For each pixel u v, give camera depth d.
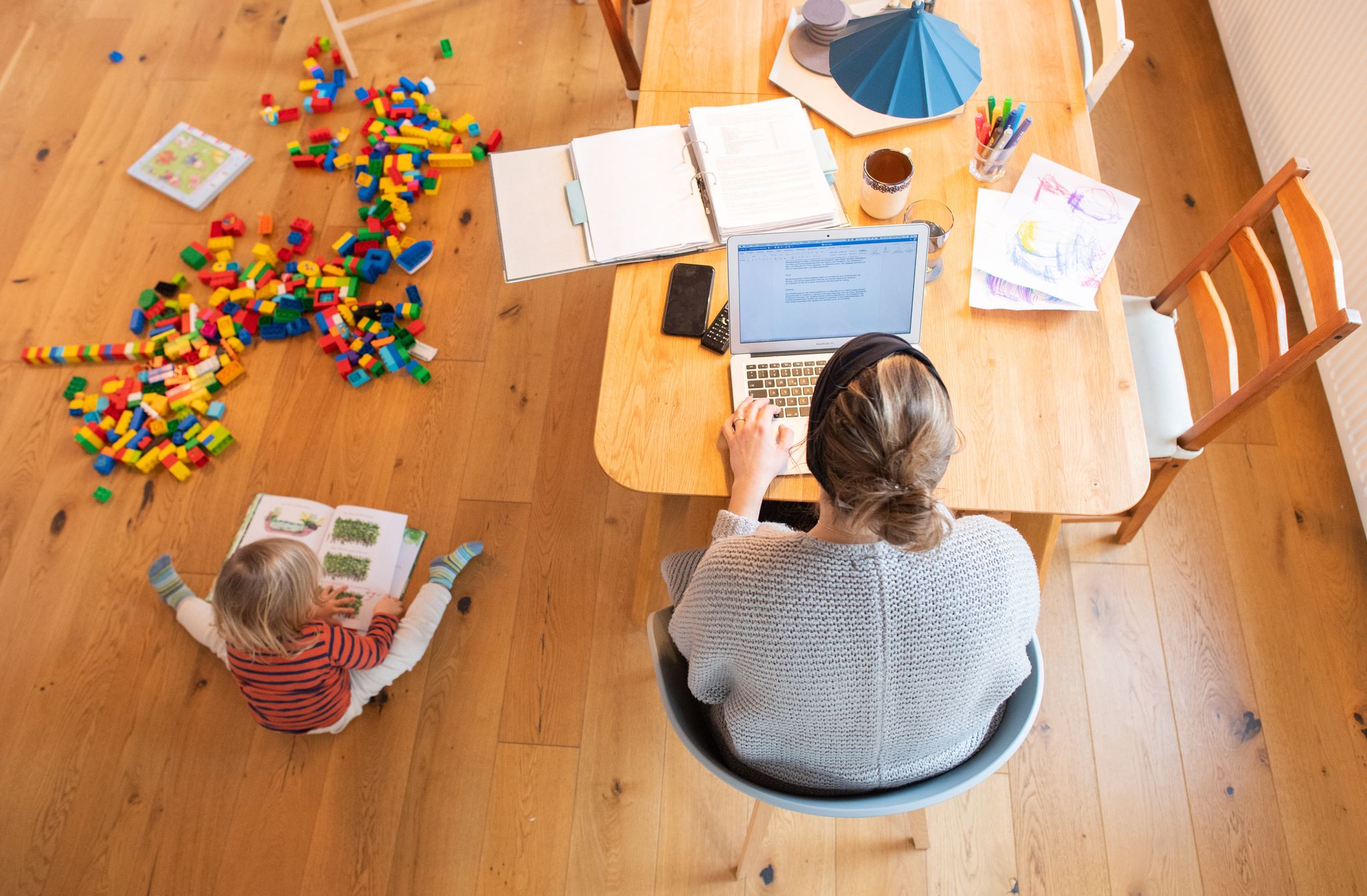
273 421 2.32
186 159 2.68
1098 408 1.43
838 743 1.10
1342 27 2.17
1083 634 2.02
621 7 2.22
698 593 1.10
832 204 1.58
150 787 1.93
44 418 2.34
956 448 1.08
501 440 2.28
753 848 1.72
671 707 1.21
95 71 2.87
